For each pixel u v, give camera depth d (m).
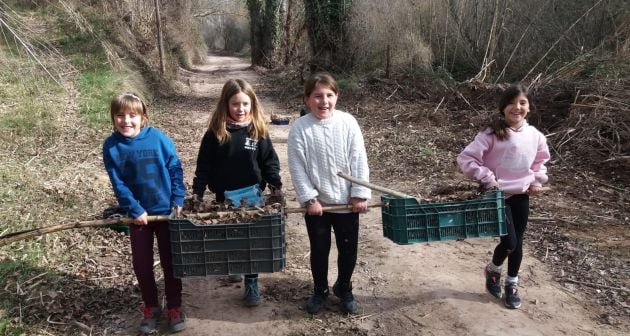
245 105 3.86
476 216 3.58
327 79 3.61
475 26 13.91
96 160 7.62
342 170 3.66
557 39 12.09
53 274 4.38
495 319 3.85
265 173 4.02
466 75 13.82
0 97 9.82
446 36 14.20
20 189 6.16
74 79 11.76
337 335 3.70
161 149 3.65
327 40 16.75
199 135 10.09
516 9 13.03
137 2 21.20
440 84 12.70
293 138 3.67
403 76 13.70
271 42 26.70
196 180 3.95
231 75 24.95
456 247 5.13
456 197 3.61
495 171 3.90
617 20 11.05
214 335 3.68
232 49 57.50
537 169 3.91
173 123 11.26
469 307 4.01
